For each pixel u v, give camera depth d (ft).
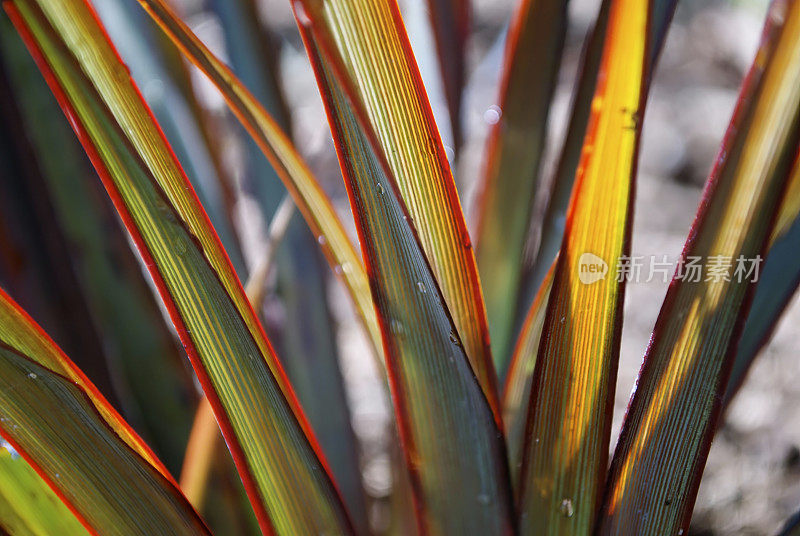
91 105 2.31
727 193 2.37
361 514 3.35
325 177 7.47
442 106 3.15
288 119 3.37
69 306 2.94
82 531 2.55
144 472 2.43
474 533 2.56
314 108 8.04
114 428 2.43
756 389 5.24
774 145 2.35
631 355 5.75
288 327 3.39
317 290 3.42
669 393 2.44
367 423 5.49
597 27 2.84
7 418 2.37
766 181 2.36
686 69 8.87
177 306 2.39
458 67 3.14
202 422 2.72
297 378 3.38
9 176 2.89
